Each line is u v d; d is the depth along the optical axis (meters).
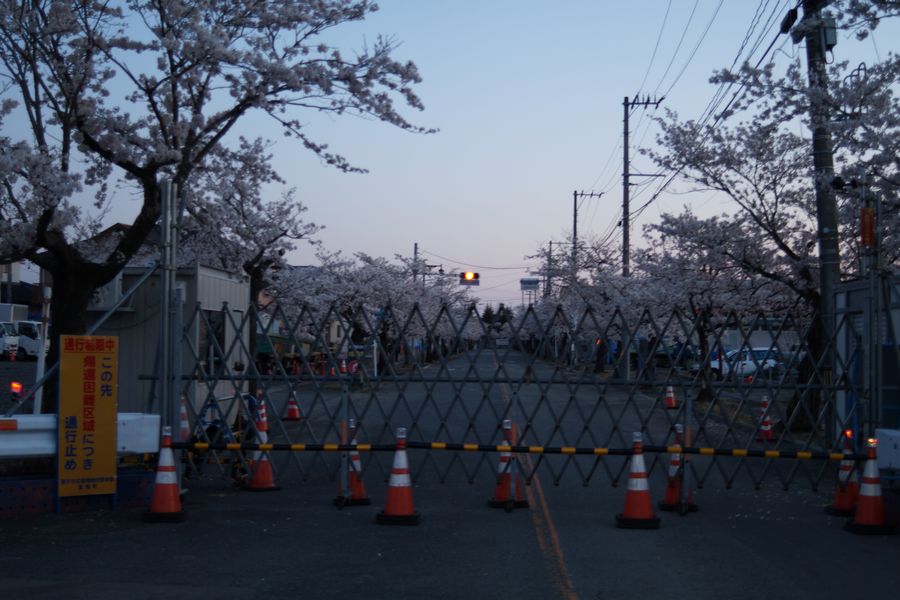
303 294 29.59
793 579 7.41
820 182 15.02
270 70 12.79
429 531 9.35
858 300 13.30
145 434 10.24
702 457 15.88
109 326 14.43
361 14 13.56
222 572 7.52
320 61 13.57
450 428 19.83
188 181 16.72
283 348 35.62
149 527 9.36
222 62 12.66
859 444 11.73
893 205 13.10
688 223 19.72
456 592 6.93
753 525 9.83
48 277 17.31
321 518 10.00
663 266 24.44
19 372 34.56
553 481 12.45
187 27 12.44
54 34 11.75
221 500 11.10
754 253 19.19
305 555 8.19
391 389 30.33
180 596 6.76
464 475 13.39
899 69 13.70
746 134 18.52
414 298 42.56
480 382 11.49
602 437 18.47
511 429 10.81
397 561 7.98
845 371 11.53
